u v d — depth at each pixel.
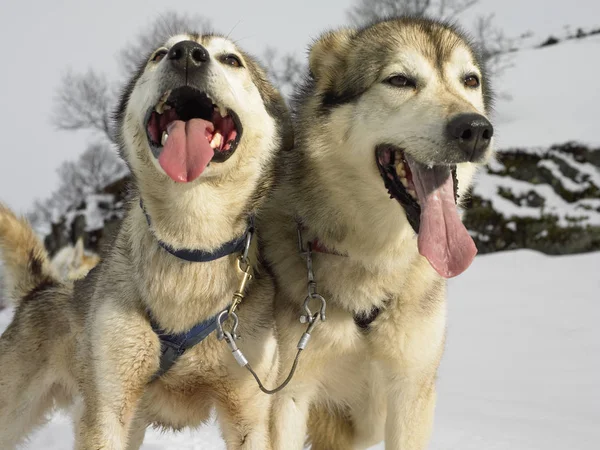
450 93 1.03
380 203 1.04
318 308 1.05
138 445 1.12
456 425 1.39
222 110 0.98
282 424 1.06
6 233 1.21
